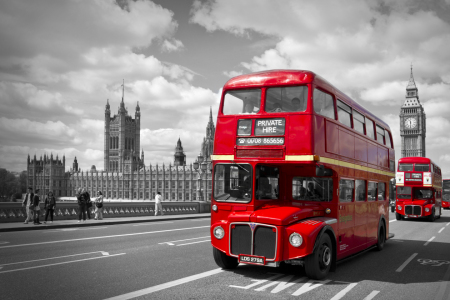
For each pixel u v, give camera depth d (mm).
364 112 13906
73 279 9125
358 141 12938
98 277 9359
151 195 185125
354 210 12219
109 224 26844
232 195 9883
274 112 9727
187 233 20016
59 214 28391
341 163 11039
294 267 10867
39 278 9203
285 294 7992
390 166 17812
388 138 17938
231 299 7539
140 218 31297
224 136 10195
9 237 17812
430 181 31891
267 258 8961
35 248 14117
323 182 10633
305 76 9547
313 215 9930
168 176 179500
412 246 16422
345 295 8023
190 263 11320
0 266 10664
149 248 14344
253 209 9523
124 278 9273
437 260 12750
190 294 7867
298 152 9281
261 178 9875
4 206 25234
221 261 10211
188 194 172375
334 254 10031
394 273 10484
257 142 9742
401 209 32875
